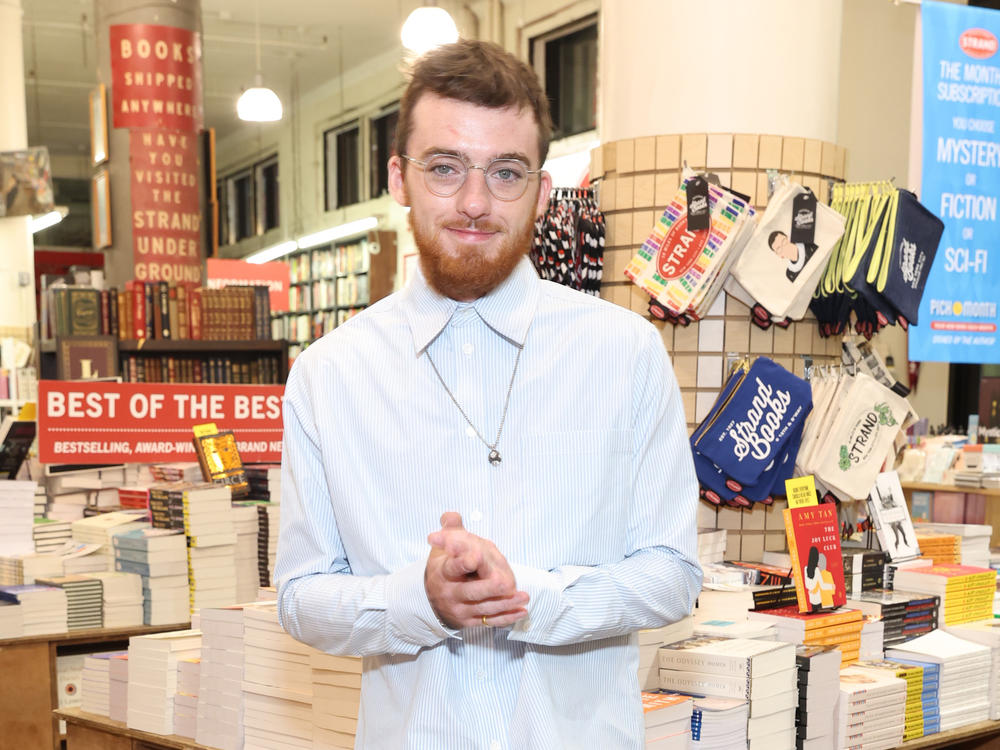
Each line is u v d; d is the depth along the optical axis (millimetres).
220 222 19766
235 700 2662
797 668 2635
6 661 3688
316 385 1403
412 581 1223
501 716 1303
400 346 1393
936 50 4109
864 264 3260
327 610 1305
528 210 1339
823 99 3578
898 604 3166
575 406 1343
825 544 3004
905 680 2875
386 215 13586
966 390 8984
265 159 17641
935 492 6402
